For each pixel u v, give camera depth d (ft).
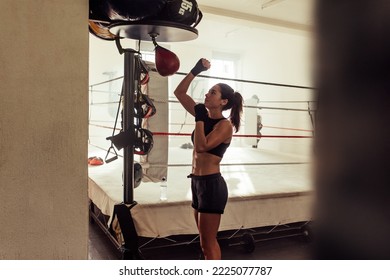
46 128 4.42
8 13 4.23
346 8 1.61
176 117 25.32
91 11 5.57
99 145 22.18
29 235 4.40
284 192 10.27
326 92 1.69
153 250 9.68
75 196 4.57
